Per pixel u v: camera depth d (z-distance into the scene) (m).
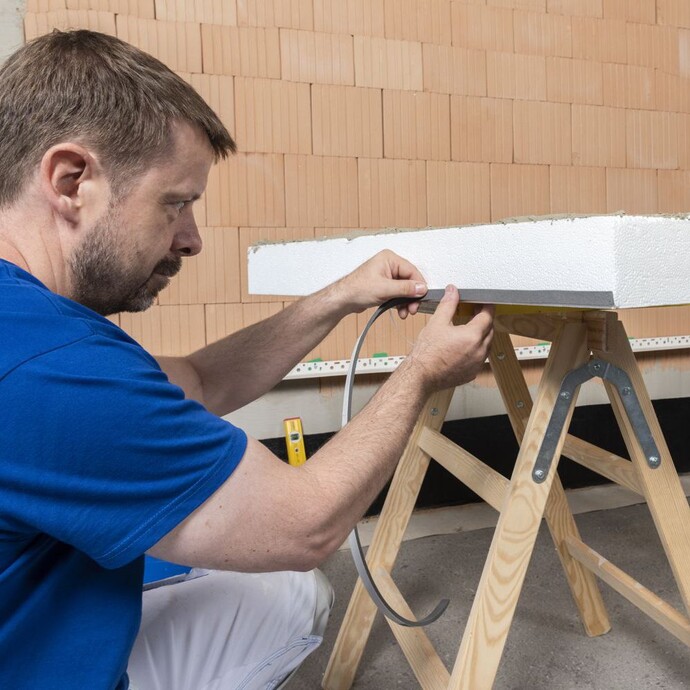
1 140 0.75
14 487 0.64
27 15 1.87
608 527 2.30
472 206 2.32
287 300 2.18
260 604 1.06
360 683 1.52
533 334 1.21
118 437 0.67
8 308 0.67
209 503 0.73
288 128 2.11
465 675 1.04
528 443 1.07
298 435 2.18
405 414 0.89
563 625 1.70
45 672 0.72
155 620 1.01
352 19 2.15
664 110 2.56
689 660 1.55
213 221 2.07
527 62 2.35
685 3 2.55
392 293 1.06
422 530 2.32
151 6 1.95
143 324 2.03
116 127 0.75
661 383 2.69
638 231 0.69
